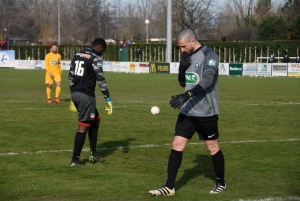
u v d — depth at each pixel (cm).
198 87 1036
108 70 7738
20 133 1930
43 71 7575
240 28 10338
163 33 11856
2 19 14238
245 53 7819
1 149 1617
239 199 1073
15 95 3650
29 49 10231
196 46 1088
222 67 6569
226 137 1859
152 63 7075
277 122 2241
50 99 3142
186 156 1523
